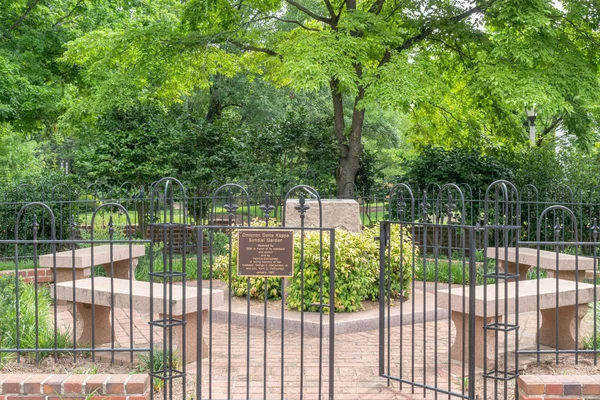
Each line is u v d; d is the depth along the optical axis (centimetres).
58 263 792
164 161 1421
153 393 462
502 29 1408
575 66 1305
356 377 532
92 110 1452
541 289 585
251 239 445
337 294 711
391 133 2512
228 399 445
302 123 1684
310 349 615
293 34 1520
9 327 570
